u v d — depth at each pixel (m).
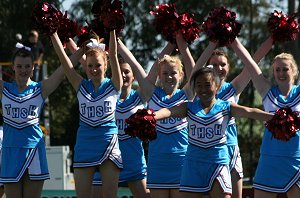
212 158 17.88
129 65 21.14
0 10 64.00
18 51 19.47
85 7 62.81
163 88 20.69
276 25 20.28
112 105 19.53
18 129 19.44
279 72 19.19
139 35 63.03
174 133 20.45
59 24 19.53
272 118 16.66
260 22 64.88
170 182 20.42
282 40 20.42
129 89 21.36
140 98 21.30
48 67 64.94
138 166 21.48
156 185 20.52
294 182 18.97
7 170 19.44
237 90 20.70
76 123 67.00
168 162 20.44
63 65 19.42
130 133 16.48
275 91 19.33
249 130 65.81
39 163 19.48
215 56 20.73
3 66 50.41
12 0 64.00
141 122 16.41
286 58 19.25
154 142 20.58
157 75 20.98
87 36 20.95
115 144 19.56
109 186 19.52
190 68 20.73
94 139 19.42
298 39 55.56
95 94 19.45
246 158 63.53
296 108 19.09
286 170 18.97
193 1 60.00
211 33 19.45
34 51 39.53
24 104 19.41
